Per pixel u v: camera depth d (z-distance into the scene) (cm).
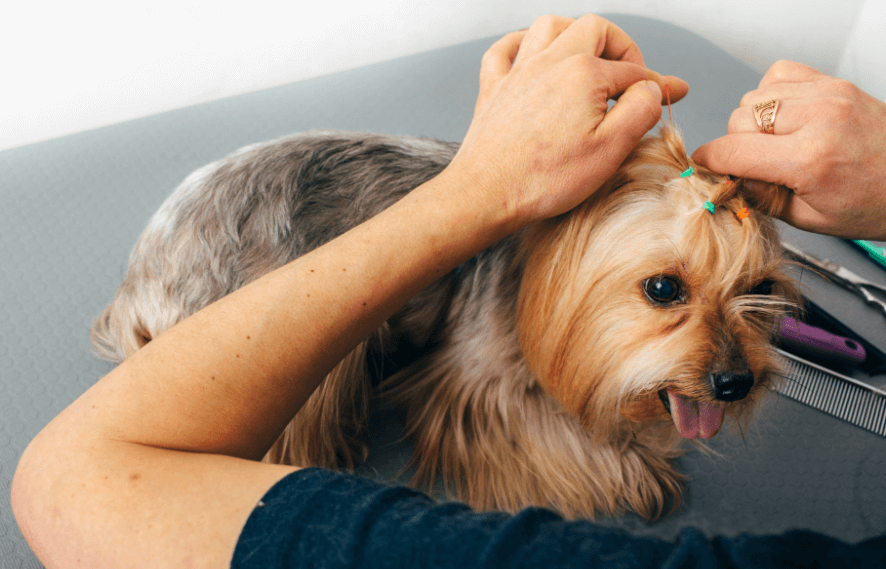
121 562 30
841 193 58
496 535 27
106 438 36
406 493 32
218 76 167
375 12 174
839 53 206
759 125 60
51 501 33
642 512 86
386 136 109
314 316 41
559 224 76
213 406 38
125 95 160
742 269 70
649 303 73
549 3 191
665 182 73
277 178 96
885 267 108
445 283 102
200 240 91
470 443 99
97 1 145
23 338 100
